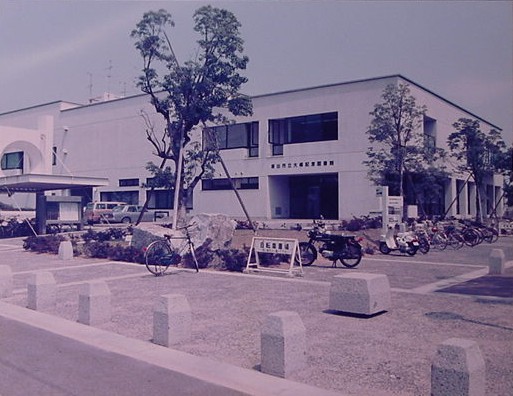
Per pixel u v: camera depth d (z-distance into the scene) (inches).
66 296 416.2
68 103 1990.7
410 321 310.2
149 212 1588.3
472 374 179.3
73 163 1902.1
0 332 304.8
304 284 456.8
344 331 289.1
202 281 479.8
